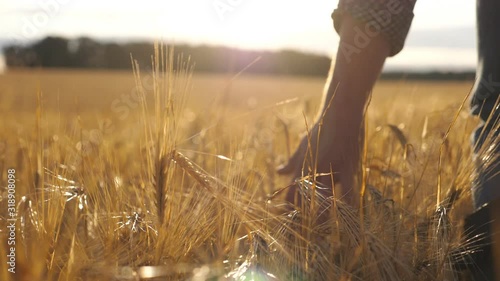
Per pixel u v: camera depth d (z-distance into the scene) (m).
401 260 2.06
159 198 2.05
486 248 2.07
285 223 2.08
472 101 2.32
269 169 3.11
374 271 1.93
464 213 2.46
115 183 2.28
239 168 2.23
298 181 2.07
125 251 2.04
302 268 1.94
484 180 2.15
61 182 2.21
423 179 2.53
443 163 2.55
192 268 1.82
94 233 2.06
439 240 2.15
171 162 2.10
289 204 2.16
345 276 1.91
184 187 2.72
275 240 1.93
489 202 2.06
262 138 3.88
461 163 2.35
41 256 1.73
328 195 2.12
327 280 1.91
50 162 2.51
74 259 1.76
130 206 2.23
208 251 2.13
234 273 1.85
